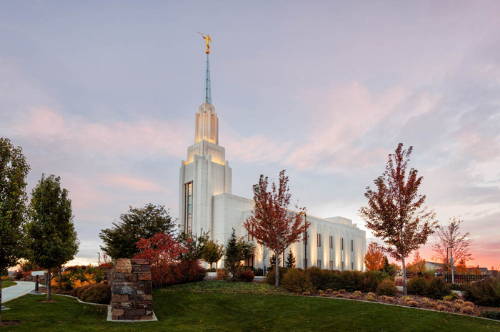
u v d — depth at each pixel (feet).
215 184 243.19
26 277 142.31
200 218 229.45
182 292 81.82
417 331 57.52
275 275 101.81
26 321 52.75
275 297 80.07
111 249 124.47
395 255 91.66
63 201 77.66
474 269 202.39
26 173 53.42
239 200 231.91
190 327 56.03
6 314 56.95
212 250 160.86
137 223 130.62
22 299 74.13
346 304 73.36
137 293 61.11
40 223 74.28
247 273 107.76
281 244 106.11
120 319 59.26
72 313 61.41
